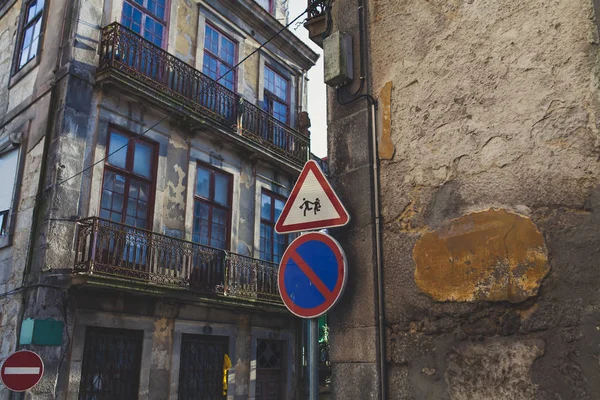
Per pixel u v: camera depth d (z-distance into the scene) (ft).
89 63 31.60
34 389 25.82
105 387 29.45
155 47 34.94
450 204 10.58
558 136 9.34
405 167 11.53
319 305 10.65
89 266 27.53
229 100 40.70
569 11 9.62
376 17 13.00
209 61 40.98
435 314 10.30
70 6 32.40
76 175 29.86
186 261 34.32
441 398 9.84
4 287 29.89
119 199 32.22
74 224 29.19
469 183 10.39
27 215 29.91
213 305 36.35
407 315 10.71
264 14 45.98
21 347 26.94
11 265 29.91
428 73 11.60
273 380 41.93
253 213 42.39
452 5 11.49
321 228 11.30
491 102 10.40
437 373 10.00
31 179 30.58
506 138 10.03
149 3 36.81
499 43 10.51
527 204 9.48
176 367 33.37
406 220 11.24
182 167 36.63
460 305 9.96
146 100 33.63
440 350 10.06
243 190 41.78
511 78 10.19
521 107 9.94
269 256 43.75
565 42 9.57
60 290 27.96
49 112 30.66
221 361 37.27
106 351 29.89
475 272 9.87
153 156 34.88
